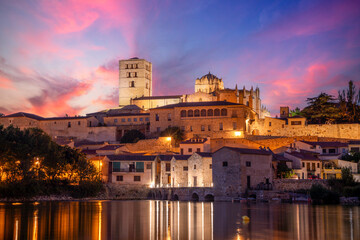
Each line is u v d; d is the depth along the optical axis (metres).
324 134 147.62
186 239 49.84
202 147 133.62
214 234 52.75
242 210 76.50
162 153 135.88
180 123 158.75
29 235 52.12
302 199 92.56
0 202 97.25
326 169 119.25
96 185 115.06
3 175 106.62
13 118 182.25
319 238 49.97
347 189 95.56
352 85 164.38
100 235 52.41
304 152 126.62
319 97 170.38
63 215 70.94
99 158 125.31
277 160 112.81
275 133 154.88
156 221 63.78
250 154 99.62
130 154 135.62
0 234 52.59
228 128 153.38
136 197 118.25
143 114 176.88
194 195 105.31
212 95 197.38
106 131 171.12
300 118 151.75
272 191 96.88
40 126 180.38
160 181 121.75
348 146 127.38
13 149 103.31
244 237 50.78
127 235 52.44
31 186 104.31
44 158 110.25
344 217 66.44
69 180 116.06
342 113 162.12
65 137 176.38
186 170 116.38
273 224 59.84
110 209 80.81
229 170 97.88
